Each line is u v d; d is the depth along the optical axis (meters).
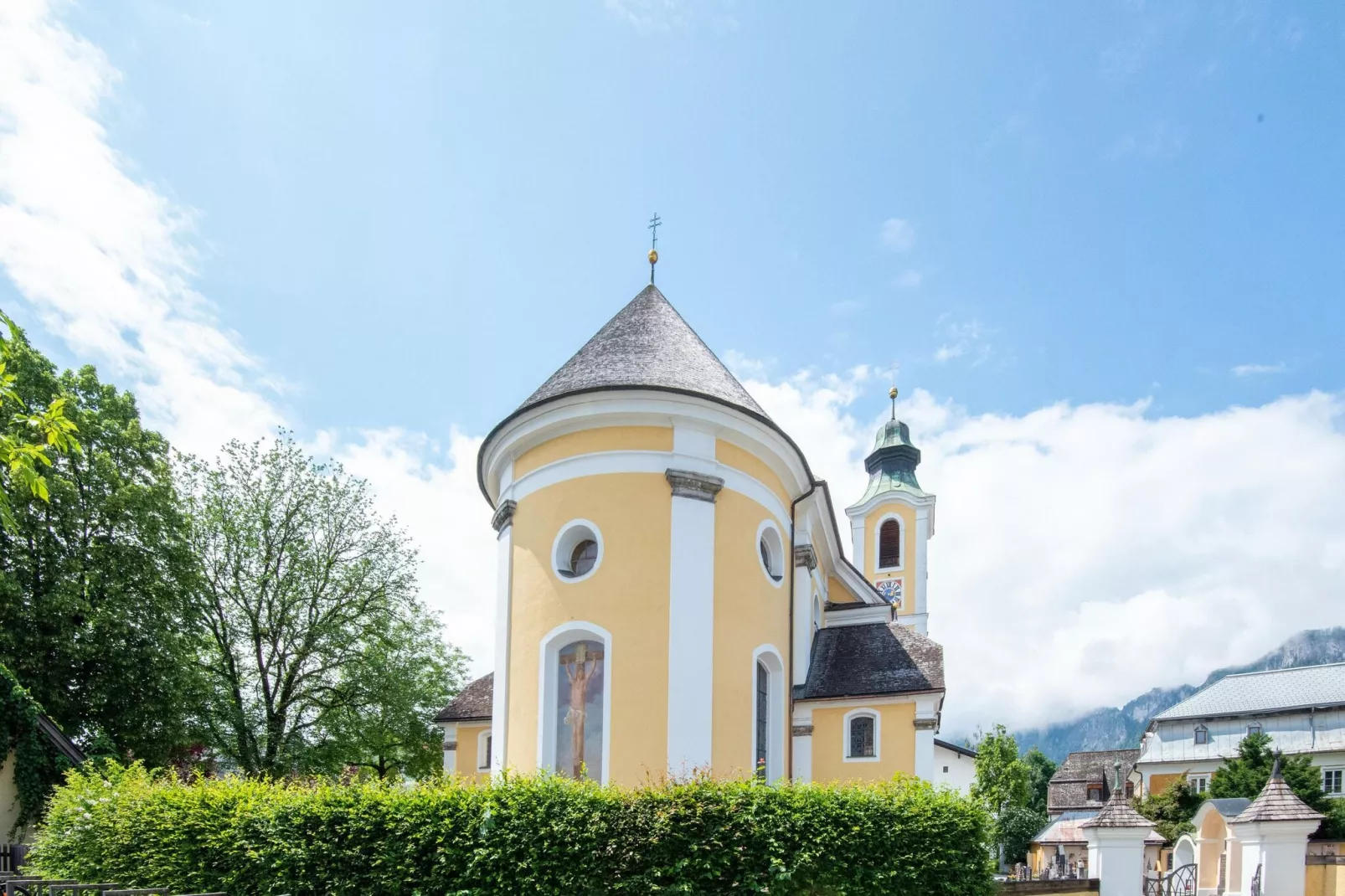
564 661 19.98
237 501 33.62
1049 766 95.12
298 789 16.12
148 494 30.52
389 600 35.72
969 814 14.88
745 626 20.84
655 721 18.95
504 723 20.59
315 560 34.09
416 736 36.66
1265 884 19.12
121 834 16.39
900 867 14.18
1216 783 47.09
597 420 20.91
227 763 33.09
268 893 14.65
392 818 14.53
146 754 29.52
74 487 28.88
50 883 13.20
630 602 19.62
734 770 19.03
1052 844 57.06
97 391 32.19
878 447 58.88
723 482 20.91
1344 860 24.39
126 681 28.59
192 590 31.16
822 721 23.36
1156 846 41.84
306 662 34.00
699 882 13.65
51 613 27.31
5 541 28.05
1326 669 61.25
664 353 22.94
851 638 25.70
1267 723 59.12
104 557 29.22
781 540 23.30
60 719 28.19
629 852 13.70
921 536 54.53
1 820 25.03
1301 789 44.31
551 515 20.88
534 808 14.10
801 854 13.75
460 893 13.76
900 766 22.39
